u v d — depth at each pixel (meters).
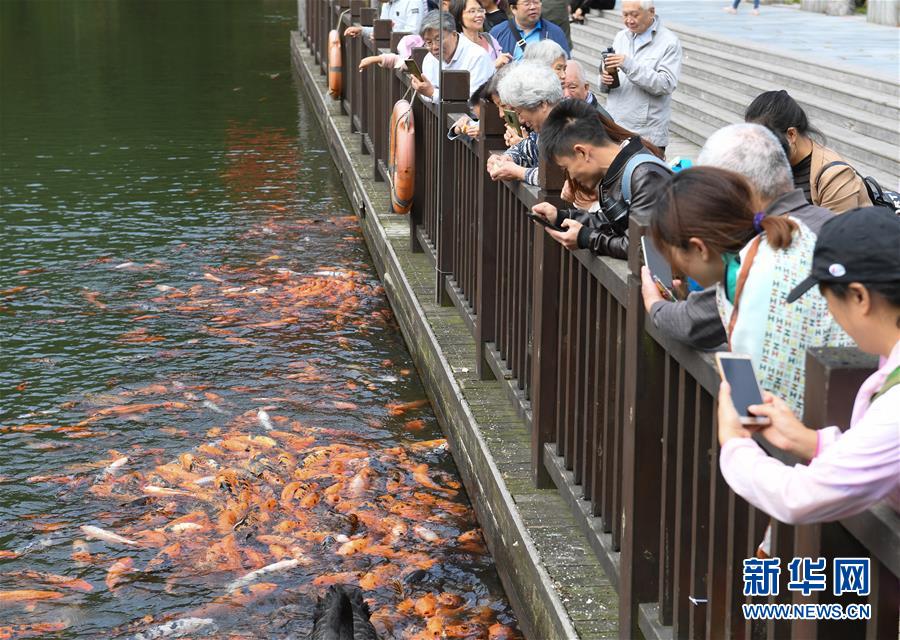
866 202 4.21
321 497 5.49
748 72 11.98
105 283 8.95
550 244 4.42
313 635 3.82
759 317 2.51
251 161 13.55
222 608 4.60
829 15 17.38
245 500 5.46
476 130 5.90
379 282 9.05
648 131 7.29
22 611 4.61
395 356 7.49
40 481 5.73
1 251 9.80
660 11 17.86
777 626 2.46
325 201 11.73
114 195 11.81
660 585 3.21
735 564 2.74
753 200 2.56
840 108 9.83
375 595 4.66
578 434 4.26
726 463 2.16
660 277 3.11
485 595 4.65
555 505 4.46
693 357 2.83
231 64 20.95
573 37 17.23
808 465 2.15
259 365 7.30
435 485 5.62
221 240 10.23
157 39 23.91
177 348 7.59
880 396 1.93
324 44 16.88
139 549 5.07
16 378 7.08
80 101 17.08
